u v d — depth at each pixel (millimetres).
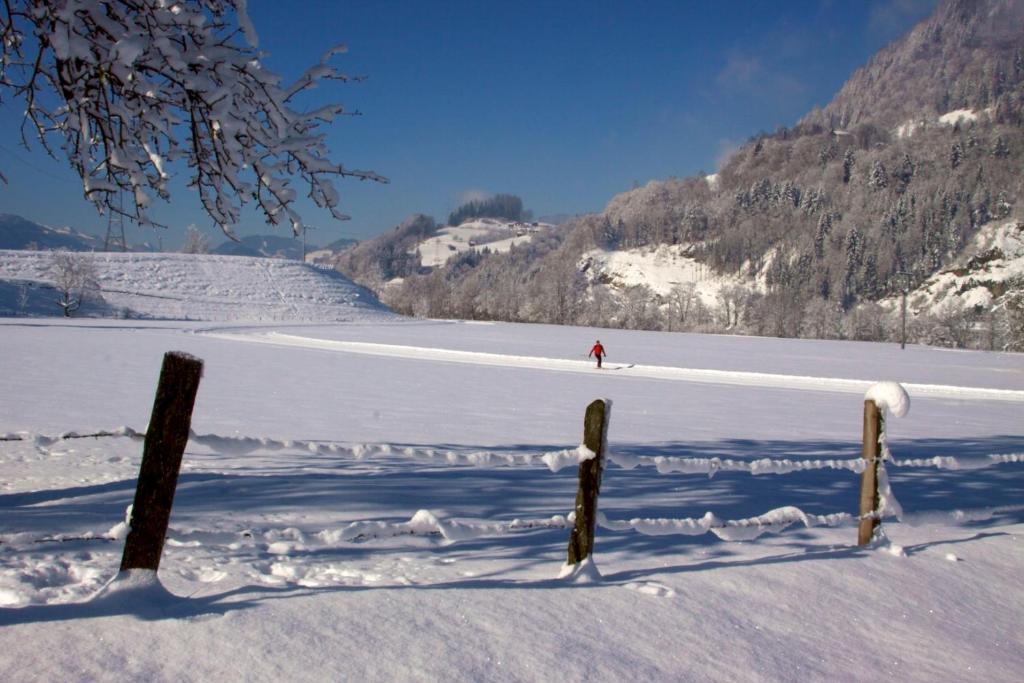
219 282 110062
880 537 6031
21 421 13242
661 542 5762
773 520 5570
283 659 3154
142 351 34438
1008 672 4129
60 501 6387
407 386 24703
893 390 5980
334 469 8992
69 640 3105
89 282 92062
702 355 53781
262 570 4336
